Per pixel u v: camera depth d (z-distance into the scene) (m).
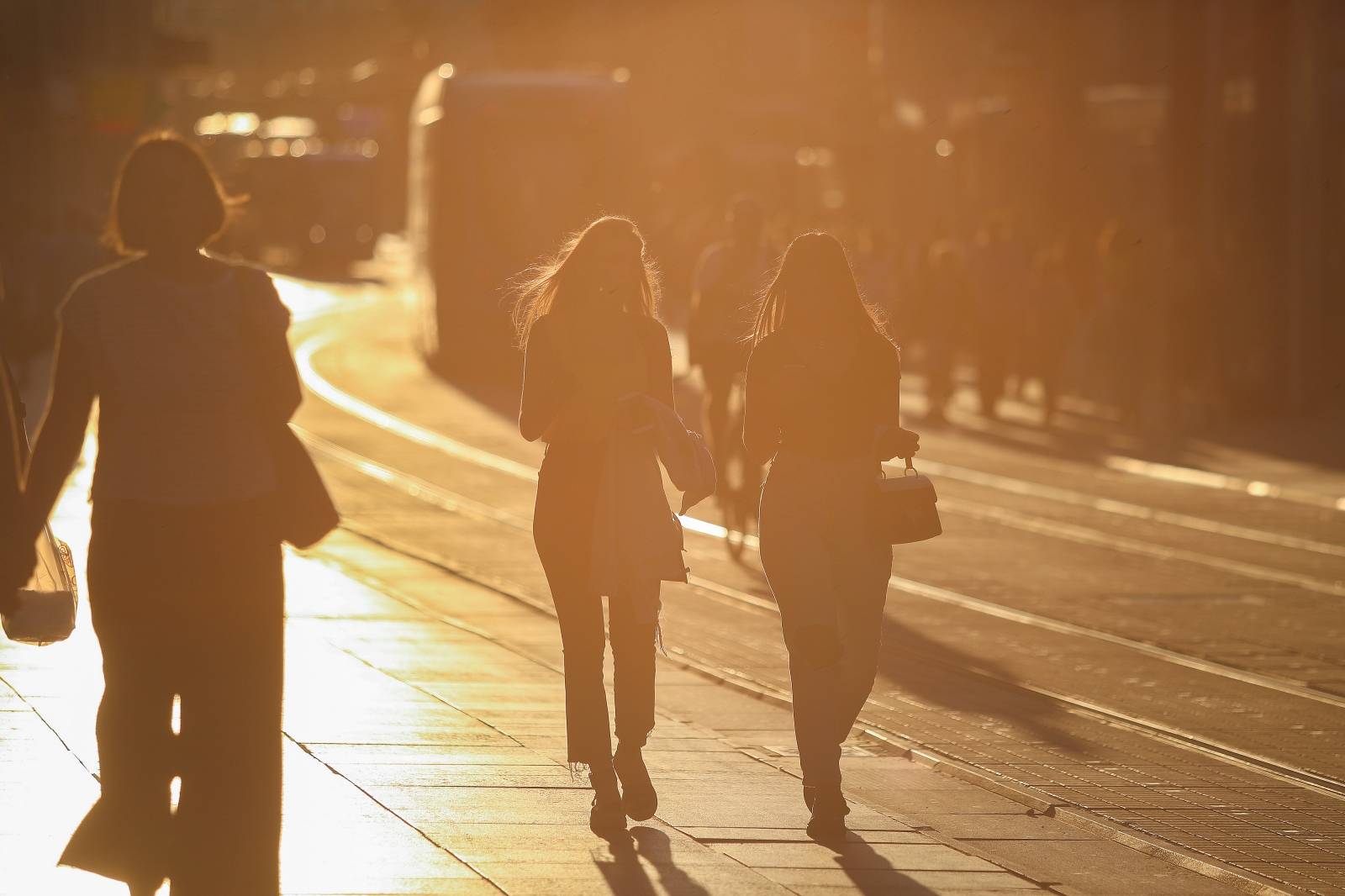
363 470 37.97
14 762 14.05
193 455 9.82
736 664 20.66
